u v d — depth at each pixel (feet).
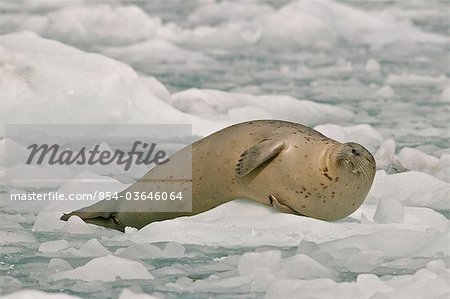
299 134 85.40
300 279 68.44
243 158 83.35
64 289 68.03
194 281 69.77
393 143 113.19
